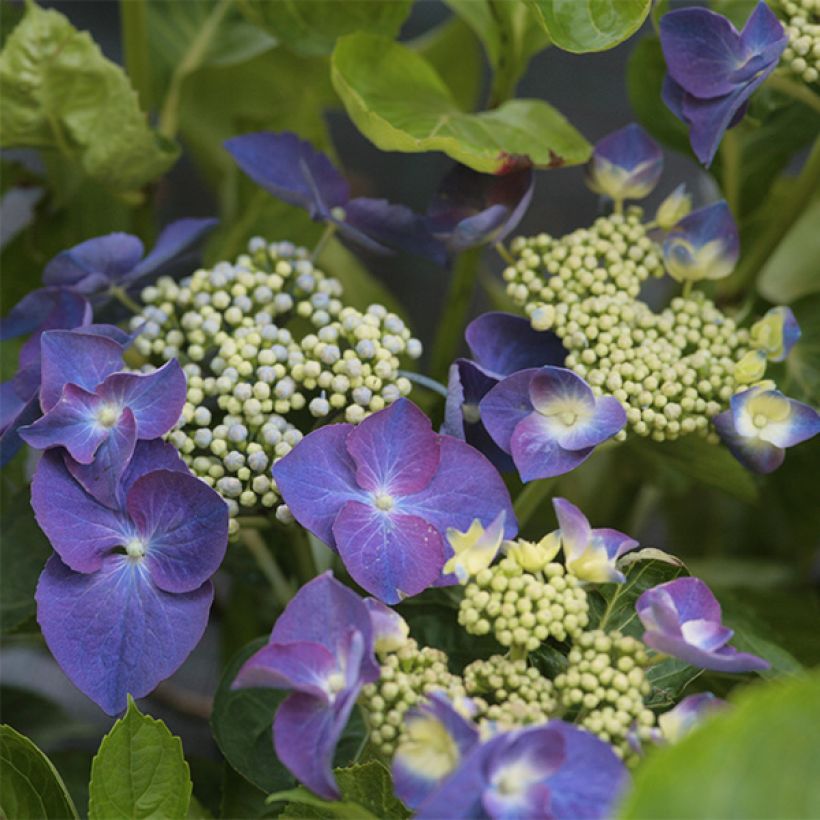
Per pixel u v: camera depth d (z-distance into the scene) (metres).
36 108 0.66
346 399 0.60
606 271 0.62
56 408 0.58
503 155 0.62
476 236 0.63
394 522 0.57
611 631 0.58
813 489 0.69
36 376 0.60
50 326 0.63
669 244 0.62
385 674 0.55
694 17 0.61
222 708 0.61
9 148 0.68
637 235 0.62
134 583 0.58
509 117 0.65
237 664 0.62
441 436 0.58
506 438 0.59
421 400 0.68
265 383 0.59
